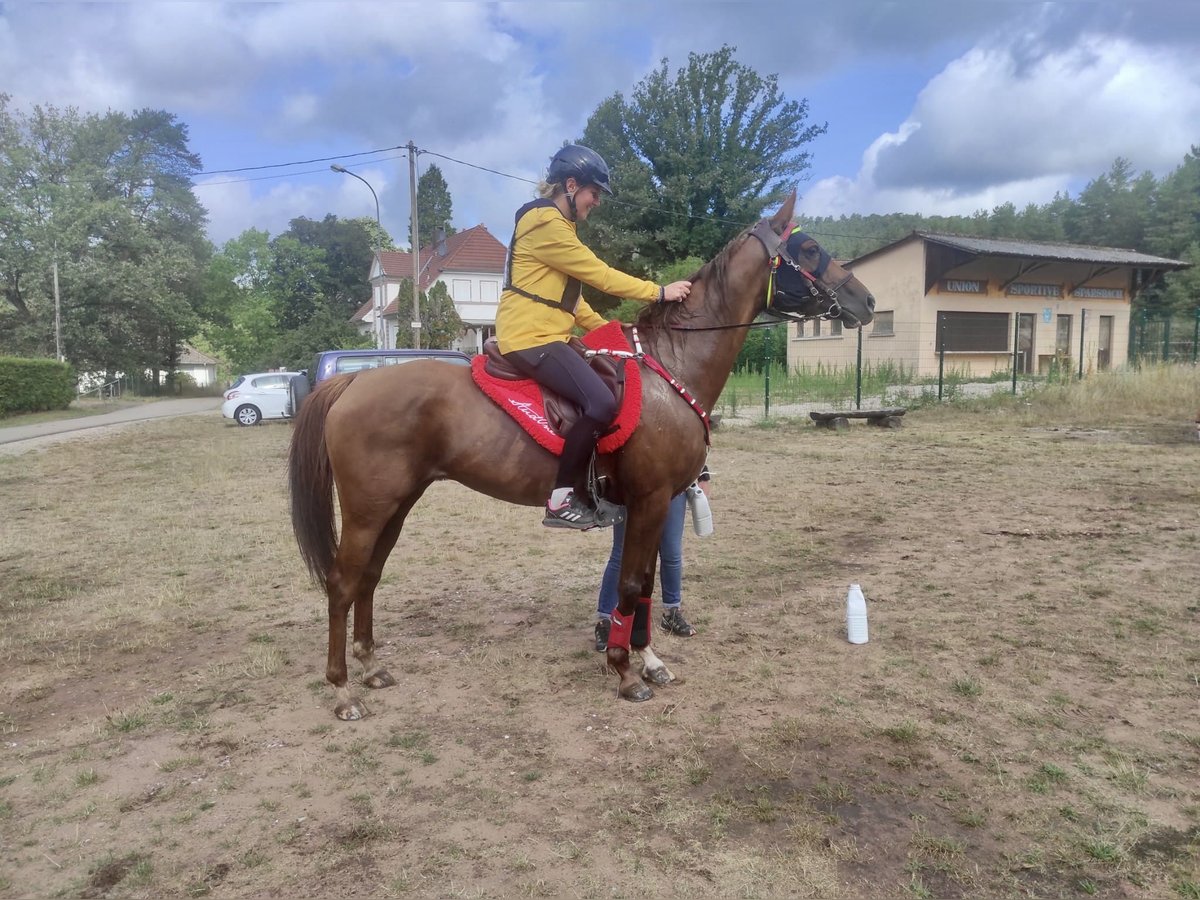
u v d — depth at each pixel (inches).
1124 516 291.6
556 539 293.9
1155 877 99.7
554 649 182.1
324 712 152.0
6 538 305.6
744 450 500.7
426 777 127.6
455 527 317.4
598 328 156.9
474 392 147.5
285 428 796.6
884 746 132.9
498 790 123.1
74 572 256.1
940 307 979.9
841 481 385.1
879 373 863.1
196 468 505.0
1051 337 1074.1
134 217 1582.2
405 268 2114.9
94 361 1553.9
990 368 1020.5
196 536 307.7
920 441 516.7
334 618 148.9
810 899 97.0
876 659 169.3
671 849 107.1
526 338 145.6
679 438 150.6
